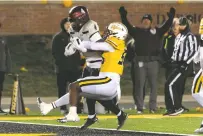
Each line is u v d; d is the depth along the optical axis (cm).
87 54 2186
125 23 2875
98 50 2036
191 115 2717
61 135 2009
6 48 2897
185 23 2727
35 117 2634
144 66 2881
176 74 2723
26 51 4588
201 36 2073
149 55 2875
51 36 4600
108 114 2758
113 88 2044
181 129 2202
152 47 2877
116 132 2088
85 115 2703
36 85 4116
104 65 2047
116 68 2047
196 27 3775
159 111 2953
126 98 3750
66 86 2925
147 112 2906
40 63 4462
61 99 2120
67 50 2175
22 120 2495
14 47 4584
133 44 2922
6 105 3359
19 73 4281
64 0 3338
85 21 2153
